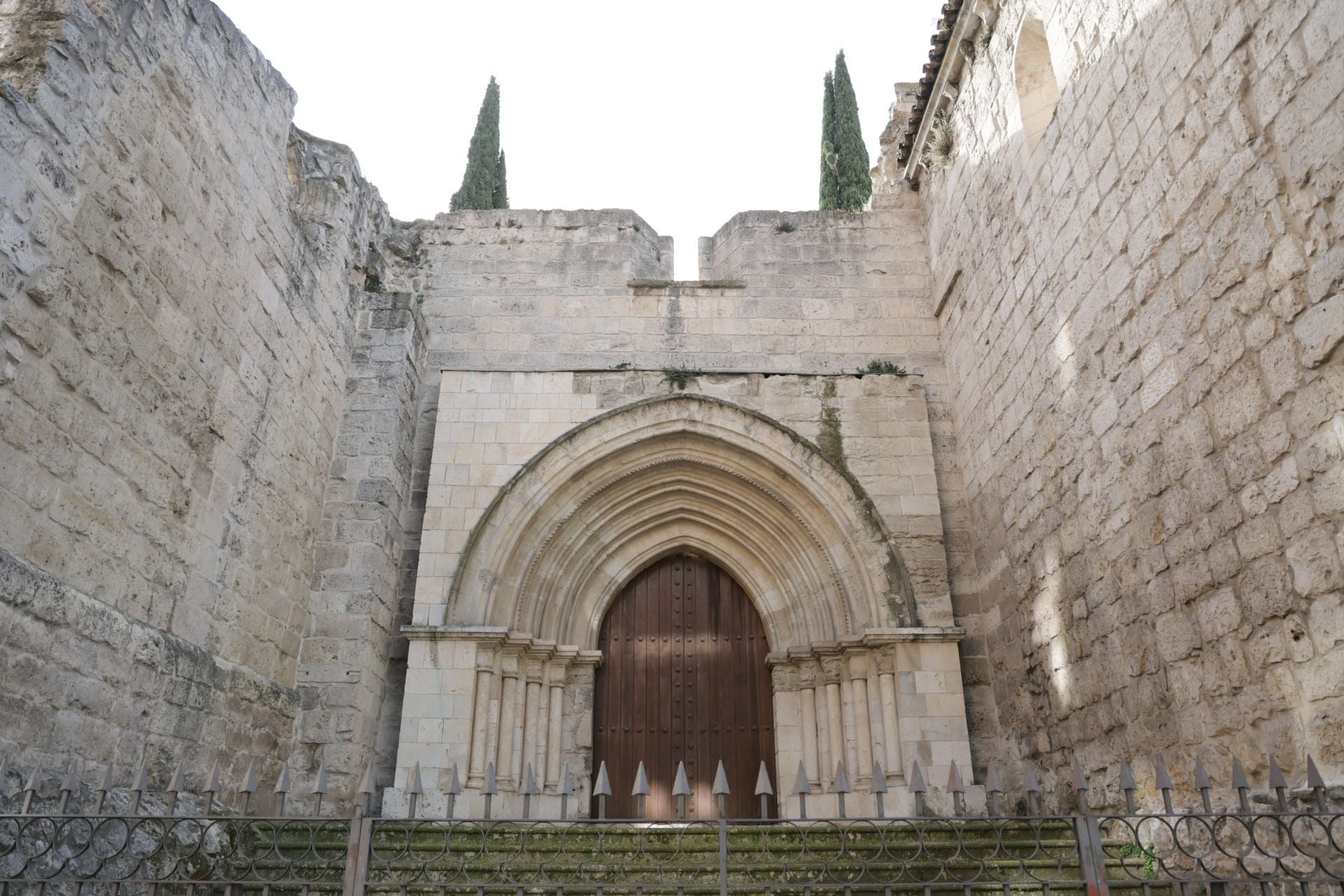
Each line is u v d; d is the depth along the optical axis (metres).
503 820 4.93
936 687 11.37
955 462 13.10
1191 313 7.50
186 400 8.48
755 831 8.46
